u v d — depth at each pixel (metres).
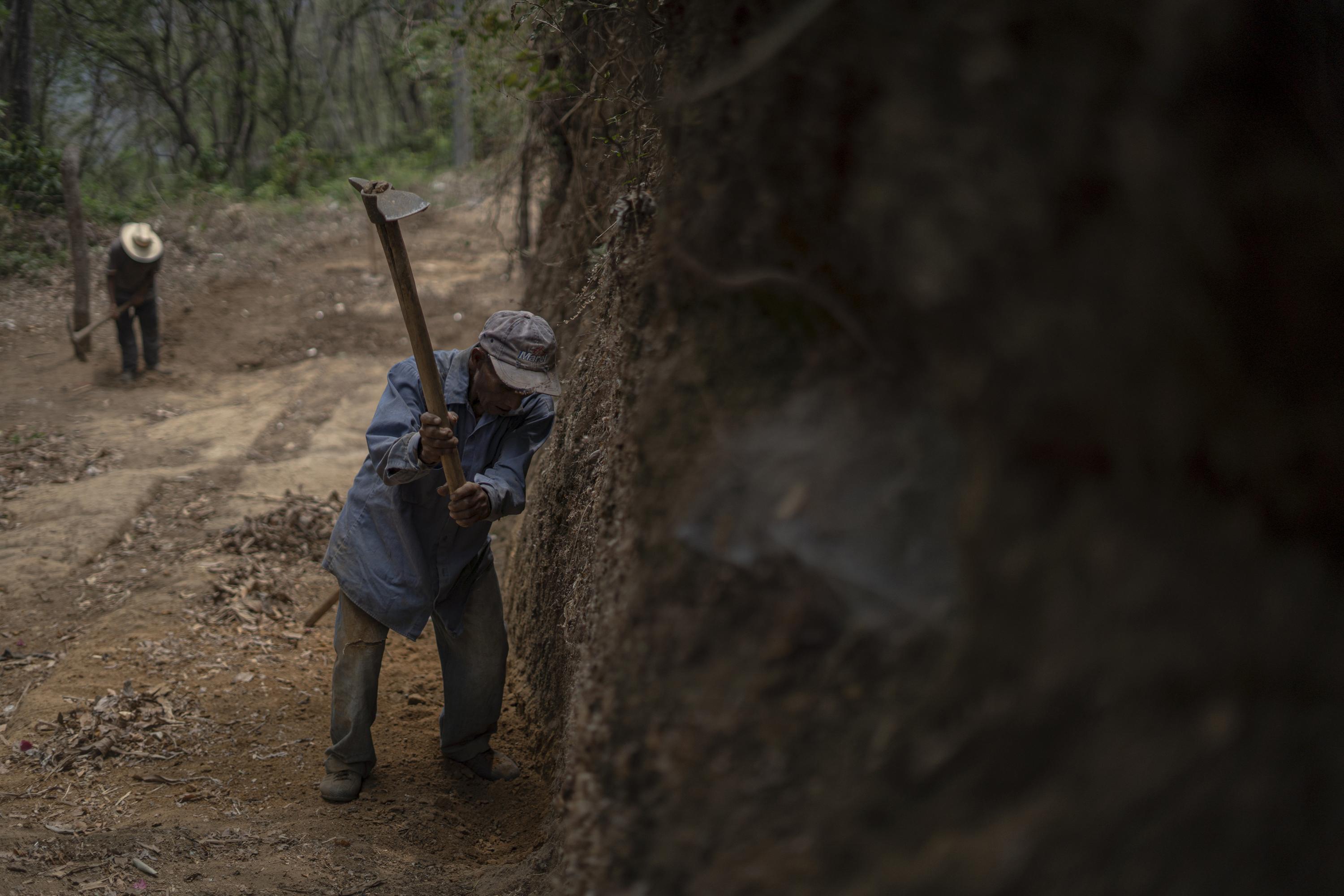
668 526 1.44
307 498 5.91
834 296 1.14
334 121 26.53
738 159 1.36
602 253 3.95
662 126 2.19
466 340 10.19
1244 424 0.79
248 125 24.42
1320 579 0.80
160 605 4.50
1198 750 0.75
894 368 1.09
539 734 3.43
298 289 11.61
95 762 3.30
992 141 0.84
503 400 2.92
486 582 3.27
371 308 10.83
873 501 1.09
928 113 0.89
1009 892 0.81
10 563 4.94
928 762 0.93
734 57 1.39
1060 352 0.81
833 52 1.09
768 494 1.22
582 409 3.50
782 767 1.10
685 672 1.31
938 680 0.96
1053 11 0.82
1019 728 0.85
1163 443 0.79
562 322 4.66
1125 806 0.77
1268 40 0.84
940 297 0.88
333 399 8.40
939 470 1.03
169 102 21.23
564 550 3.41
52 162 14.07
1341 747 0.76
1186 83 0.77
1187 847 0.75
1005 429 0.87
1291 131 0.85
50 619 4.47
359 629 3.10
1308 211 0.82
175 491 6.13
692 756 1.24
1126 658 0.79
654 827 1.26
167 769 3.28
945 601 0.99
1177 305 0.77
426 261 12.74
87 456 6.84
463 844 2.94
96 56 19.88
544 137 5.46
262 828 2.81
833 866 0.98
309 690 3.93
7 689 3.82
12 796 3.06
